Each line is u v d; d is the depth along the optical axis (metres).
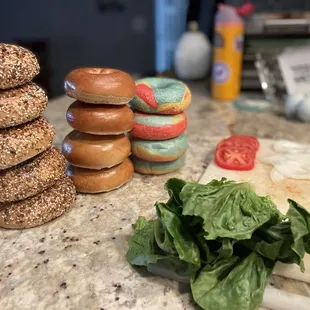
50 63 2.68
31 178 0.67
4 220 0.68
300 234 0.49
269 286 0.54
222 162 0.90
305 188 0.80
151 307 0.52
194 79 1.74
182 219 0.54
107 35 2.55
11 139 0.64
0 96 0.64
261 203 0.54
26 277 0.57
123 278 0.57
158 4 1.82
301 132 1.16
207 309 0.49
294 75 1.36
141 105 0.82
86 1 2.48
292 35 1.40
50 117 1.29
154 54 2.52
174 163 0.88
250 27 1.43
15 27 2.67
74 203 0.77
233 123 1.24
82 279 0.57
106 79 0.72
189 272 0.53
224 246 0.50
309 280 0.55
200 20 1.77
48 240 0.66
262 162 0.92
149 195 0.80
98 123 0.74
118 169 0.81
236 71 1.45
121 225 0.70
